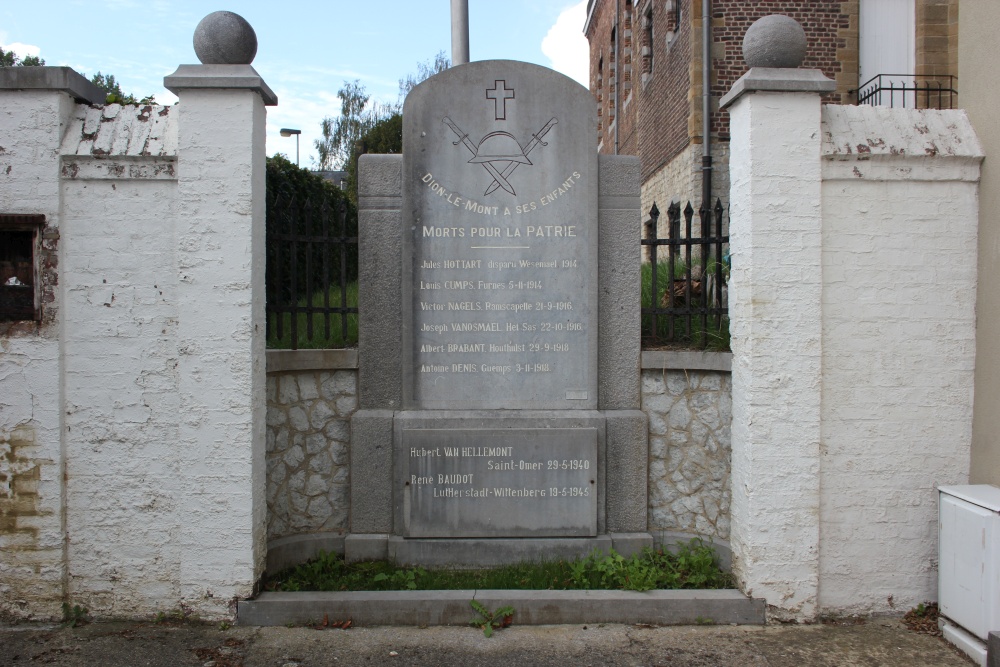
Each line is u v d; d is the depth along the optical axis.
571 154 4.79
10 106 4.01
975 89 4.21
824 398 4.16
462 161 4.77
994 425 4.02
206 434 4.06
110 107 4.22
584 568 4.54
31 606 4.09
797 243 4.08
